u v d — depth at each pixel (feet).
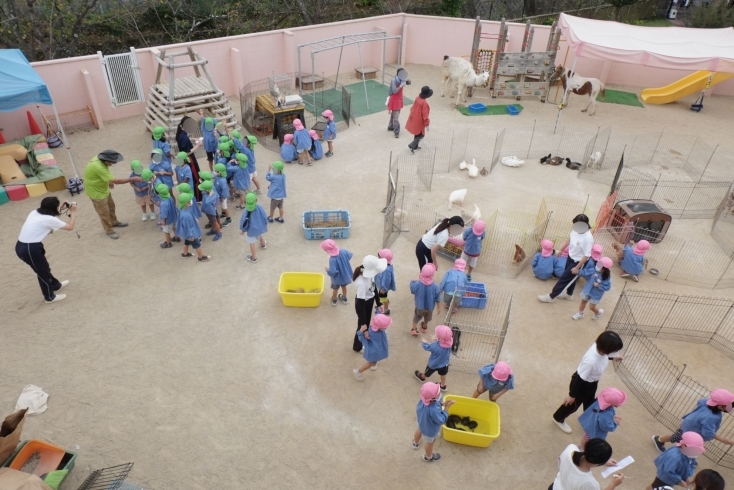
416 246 37.27
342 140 56.49
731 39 61.11
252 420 27.58
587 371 24.84
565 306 35.70
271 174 40.37
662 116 64.95
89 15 82.38
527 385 30.09
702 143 58.39
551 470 25.81
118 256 38.45
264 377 29.91
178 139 43.93
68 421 27.02
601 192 48.42
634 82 72.69
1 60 43.04
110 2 85.05
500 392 26.55
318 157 51.70
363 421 27.76
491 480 25.26
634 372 31.22
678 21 105.50
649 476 25.75
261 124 56.24
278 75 67.62
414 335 32.78
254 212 36.29
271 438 26.73
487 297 35.68
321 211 41.73
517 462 26.09
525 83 66.54
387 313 33.42
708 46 58.39
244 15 91.40
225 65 63.10
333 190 47.21
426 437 24.44
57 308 33.73
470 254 35.78
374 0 91.76
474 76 63.26
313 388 29.43
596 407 24.25
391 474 25.34
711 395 23.20
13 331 31.94
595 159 51.57
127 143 53.57
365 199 46.01
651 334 33.96
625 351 32.42
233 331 32.73
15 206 43.06
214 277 36.91
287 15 91.91
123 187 46.52
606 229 41.24
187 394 28.73
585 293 33.45
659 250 41.34
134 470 24.98
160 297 35.01
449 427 26.86
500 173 51.03
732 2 95.71
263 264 38.22
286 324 33.37
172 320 33.30
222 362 30.68
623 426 28.09
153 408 27.89
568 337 33.30
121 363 30.27
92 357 30.55
